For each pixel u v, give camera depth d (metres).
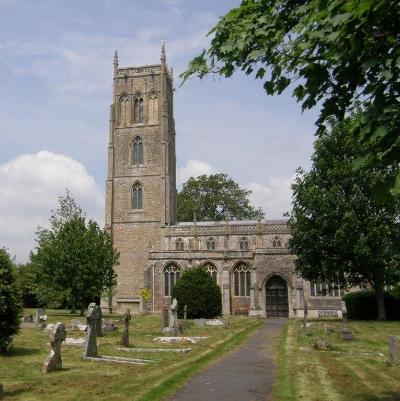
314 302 54.62
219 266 59.09
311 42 7.48
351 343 25.22
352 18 6.46
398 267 8.08
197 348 23.34
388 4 6.37
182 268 59.56
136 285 68.75
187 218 92.56
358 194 37.53
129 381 14.45
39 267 50.56
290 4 8.27
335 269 39.31
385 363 18.05
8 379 15.05
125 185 72.50
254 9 8.60
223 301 57.88
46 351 21.92
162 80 74.81
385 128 6.82
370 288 50.56
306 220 39.66
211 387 13.80
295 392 12.88
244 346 24.75
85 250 48.81
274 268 56.62
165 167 72.00
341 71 7.74
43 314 42.59
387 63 6.79
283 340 27.27
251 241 68.62
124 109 75.38
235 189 93.44
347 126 9.10
